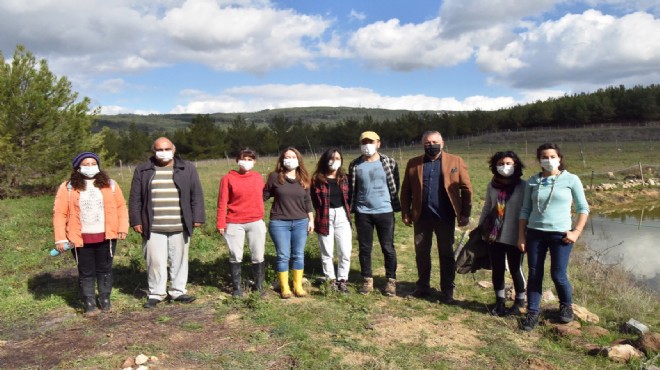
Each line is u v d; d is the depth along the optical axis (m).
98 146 19.95
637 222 14.81
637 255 10.28
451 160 5.84
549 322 5.23
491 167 5.52
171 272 5.86
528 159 33.59
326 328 4.99
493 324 5.23
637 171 25.36
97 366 4.11
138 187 5.60
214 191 16.45
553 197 5.00
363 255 6.20
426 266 6.13
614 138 53.06
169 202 5.66
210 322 5.16
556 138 56.72
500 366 4.19
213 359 4.24
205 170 27.45
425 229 6.04
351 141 56.22
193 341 4.65
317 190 6.29
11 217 11.70
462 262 5.64
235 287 5.97
